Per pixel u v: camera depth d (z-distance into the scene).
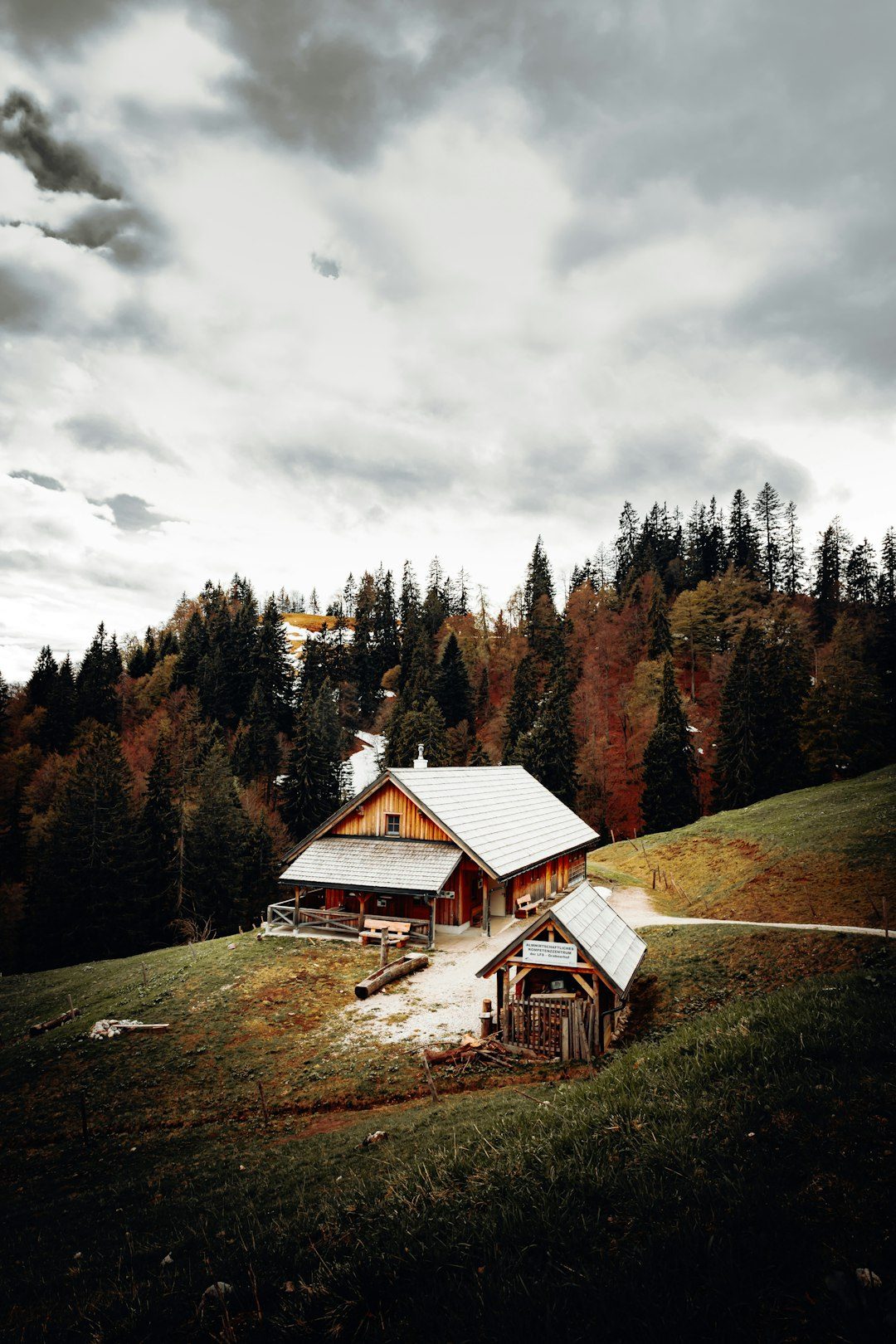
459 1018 19.72
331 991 22.98
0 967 55.12
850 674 65.56
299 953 26.98
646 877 42.50
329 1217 7.64
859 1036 9.08
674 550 143.38
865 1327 4.06
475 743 93.56
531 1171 7.42
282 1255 6.92
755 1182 5.92
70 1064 20.03
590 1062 14.17
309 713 79.62
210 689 105.00
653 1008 17.36
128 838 54.31
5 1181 14.29
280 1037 19.91
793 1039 9.56
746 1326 4.32
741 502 139.00
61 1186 13.52
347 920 29.92
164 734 92.62
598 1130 8.20
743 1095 8.09
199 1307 6.09
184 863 55.06
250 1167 12.13
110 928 51.34
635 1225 5.79
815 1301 4.43
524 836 33.56
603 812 75.38
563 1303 4.85
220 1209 9.91
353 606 185.25
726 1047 9.99
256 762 89.56
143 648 140.25
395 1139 11.42
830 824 37.66
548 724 72.19
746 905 31.12
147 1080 18.38
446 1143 9.79
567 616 121.88
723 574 126.00
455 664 103.88
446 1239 6.25
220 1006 22.59
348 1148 11.55
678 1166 6.64
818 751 65.38
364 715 123.88
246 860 60.72
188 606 181.38
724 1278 4.70
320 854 31.02
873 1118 6.78
